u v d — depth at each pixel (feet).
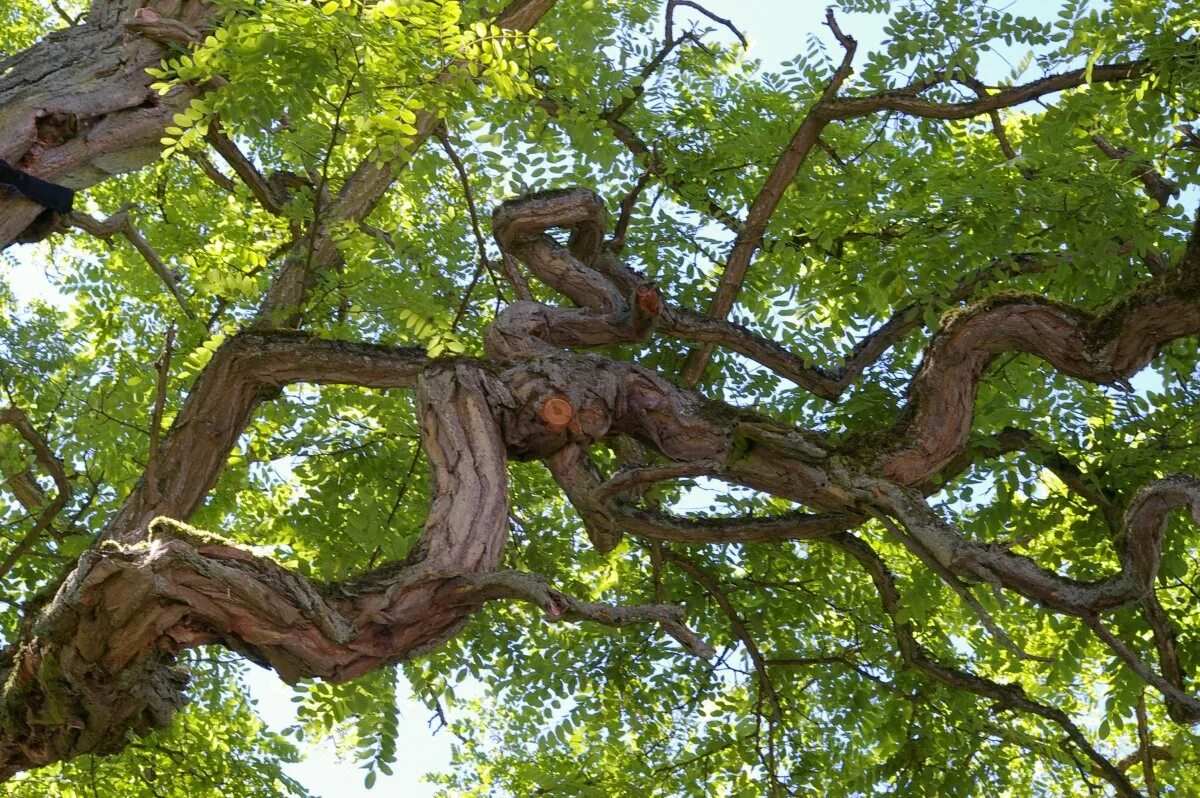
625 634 26.00
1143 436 21.94
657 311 17.87
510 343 16.99
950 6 21.77
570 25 23.85
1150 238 20.39
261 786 26.21
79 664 12.39
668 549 25.41
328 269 23.15
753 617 26.09
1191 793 24.30
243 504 26.08
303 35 15.83
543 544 25.54
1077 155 21.11
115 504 22.89
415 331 18.53
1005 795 28.55
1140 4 20.27
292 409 23.34
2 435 20.45
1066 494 22.15
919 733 24.59
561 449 15.05
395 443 24.45
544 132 21.02
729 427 15.05
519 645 24.22
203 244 28.25
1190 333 14.57
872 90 23.80
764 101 26.11
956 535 13.85
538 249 19.15
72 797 25.21
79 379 23.77
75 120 17.53
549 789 24.49
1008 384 21.61
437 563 12.91
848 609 26.40
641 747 27.30
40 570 23.72
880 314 23.04
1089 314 14.83
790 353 20.43
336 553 21.67
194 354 19.33
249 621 11.92
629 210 22.95
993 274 20.76
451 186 27.84
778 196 22.35
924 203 21.81
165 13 18.93
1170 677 20.62
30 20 35.70
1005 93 21.30
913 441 14.62
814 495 14.66
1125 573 13.35
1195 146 21.54
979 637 26.71
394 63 16.11
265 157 29.09
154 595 11.64
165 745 25.84
